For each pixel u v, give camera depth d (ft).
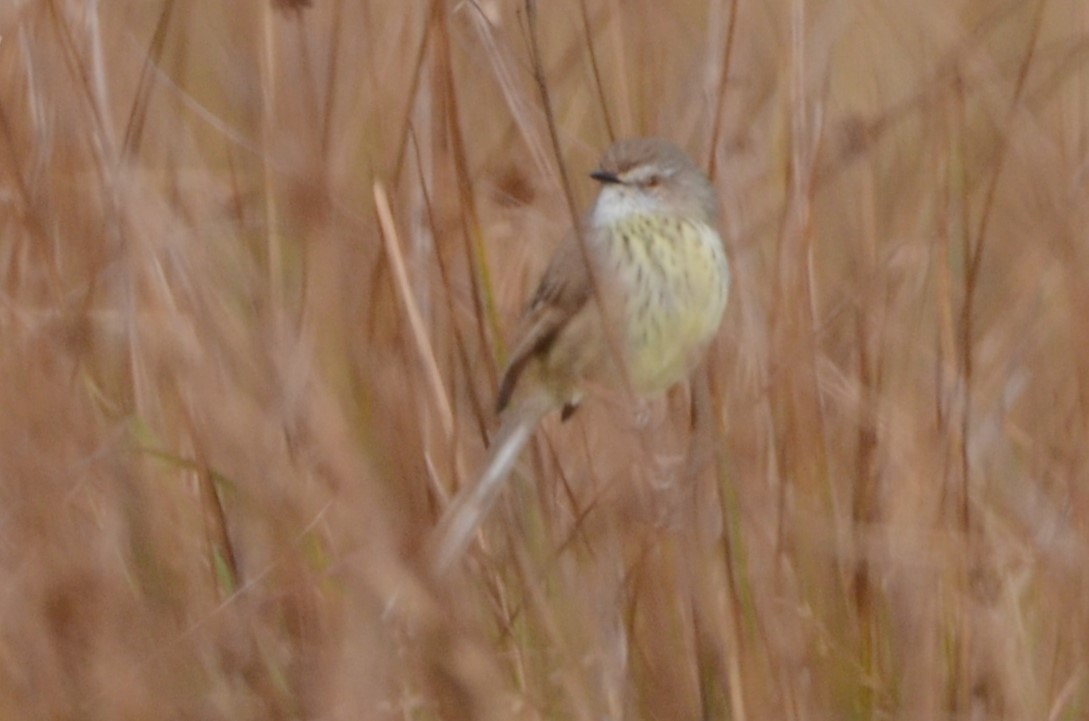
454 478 29.37
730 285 32.68
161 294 29.30
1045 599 31.19
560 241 33.65
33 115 31.07
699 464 28.35
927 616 29.73
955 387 30.50
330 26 32.86
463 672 26.20
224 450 28.48
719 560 28.94
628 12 34.58
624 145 32.12
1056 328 33.88
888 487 30.91
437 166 31.12
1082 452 30.48
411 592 26.09
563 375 32.12
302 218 29.50
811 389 29.99
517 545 29.55
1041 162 32.37
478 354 32.63
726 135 33.65
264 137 31.32
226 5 36.55
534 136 30.78
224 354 29.25
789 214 30.60
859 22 36.65
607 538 29.76
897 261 32.86
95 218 31.58
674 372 32.01
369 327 29.45
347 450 26.86
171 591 28.50
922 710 29.01
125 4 35.83
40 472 27.86
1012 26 39.55
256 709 26.99
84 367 30.09
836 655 29.07
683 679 28.71
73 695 26.53
